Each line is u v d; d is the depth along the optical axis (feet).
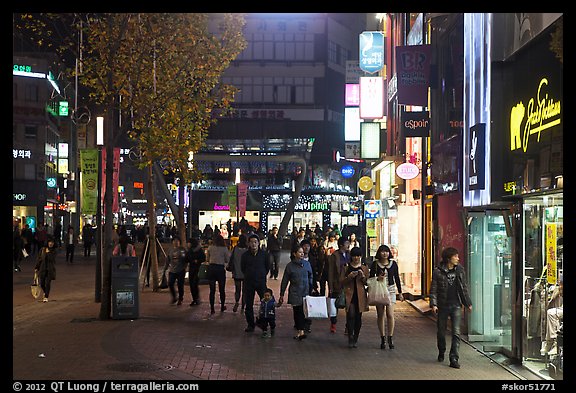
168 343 47.52
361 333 54.03
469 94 52.90
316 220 225.35
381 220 106.52
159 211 376.48
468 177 52.29
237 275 65.41
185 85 84.28
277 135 268.00
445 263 42.52
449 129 61.05
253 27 271.28
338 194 238.07
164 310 66.95
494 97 46.14
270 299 51.13
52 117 234.58
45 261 74.90
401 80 67.77
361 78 103.91
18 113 217.77
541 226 40.47
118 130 63.57
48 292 74.90
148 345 46.37
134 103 76.13
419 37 79.51
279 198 217.77
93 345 45.70
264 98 270.67
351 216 245.45
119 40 61.36
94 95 71.00
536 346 40.81
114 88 63.21
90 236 160.45
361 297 47.06
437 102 66.69
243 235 65.72
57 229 194.39
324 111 270.46
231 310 67.26
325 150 267.18
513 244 42.42
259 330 54.75
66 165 255.09
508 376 38.32
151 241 88.22
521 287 41.78
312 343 49.03
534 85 39.50
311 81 271.49
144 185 131.64
